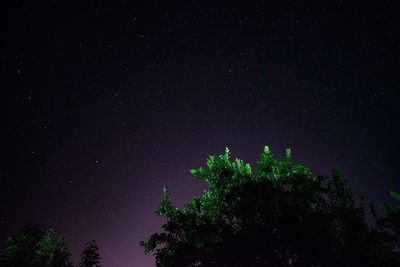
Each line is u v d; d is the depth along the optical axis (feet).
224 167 29.43
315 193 27.14
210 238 27.22
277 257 24.61
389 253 24.32
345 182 26.71
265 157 29.94
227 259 25.00
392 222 24.43
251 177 29.45
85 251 24.25
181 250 25.49
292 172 28.68
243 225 26.61
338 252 24.21
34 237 25.20
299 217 26.00
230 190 26.71
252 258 24.90
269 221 25.90
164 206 28.68
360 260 23.79
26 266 24.27
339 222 25.81
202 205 29.22
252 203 26.37
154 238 27.02
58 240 27.27
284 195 26.94
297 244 24.63
